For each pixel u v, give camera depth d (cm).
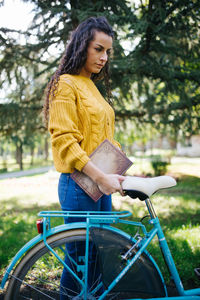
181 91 421
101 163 134
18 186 1014
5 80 419
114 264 136
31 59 410
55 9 336
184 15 334
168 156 1961
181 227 357
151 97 482
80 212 132
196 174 1191
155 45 349
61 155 129
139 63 361
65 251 144
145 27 310
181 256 252
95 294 149
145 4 359
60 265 170
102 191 129
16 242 311
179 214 446
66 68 147
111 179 125
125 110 534
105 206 154
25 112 454
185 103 446
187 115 512
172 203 541
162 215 438
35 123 491
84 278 144
